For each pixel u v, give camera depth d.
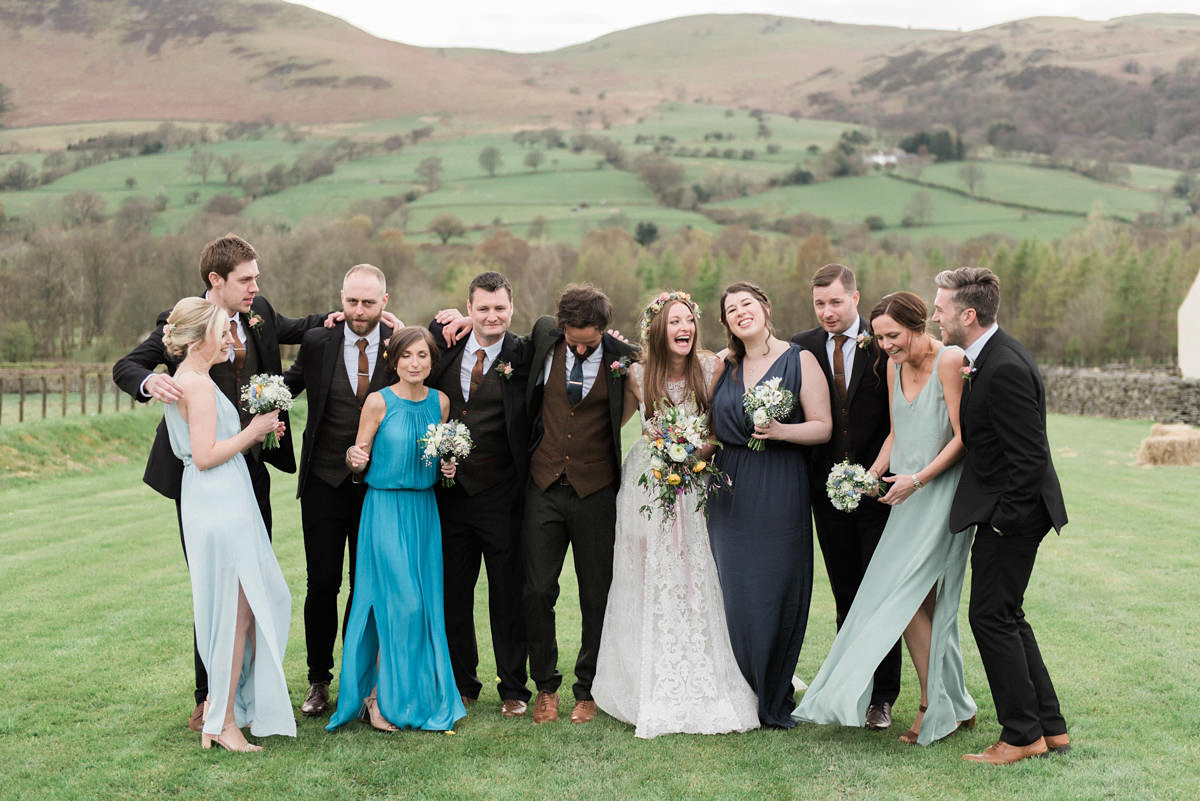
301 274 57.25
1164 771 4.31
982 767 4.38
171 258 54.44
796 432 5.00
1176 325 63.06
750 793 4.12
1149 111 188.88
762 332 5.16
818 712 4.80
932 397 4.77
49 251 52.47
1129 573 8.50
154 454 4.86
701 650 5.05
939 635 4.70
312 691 5.24
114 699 5.34
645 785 4.21
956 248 95.56
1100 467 17.05
